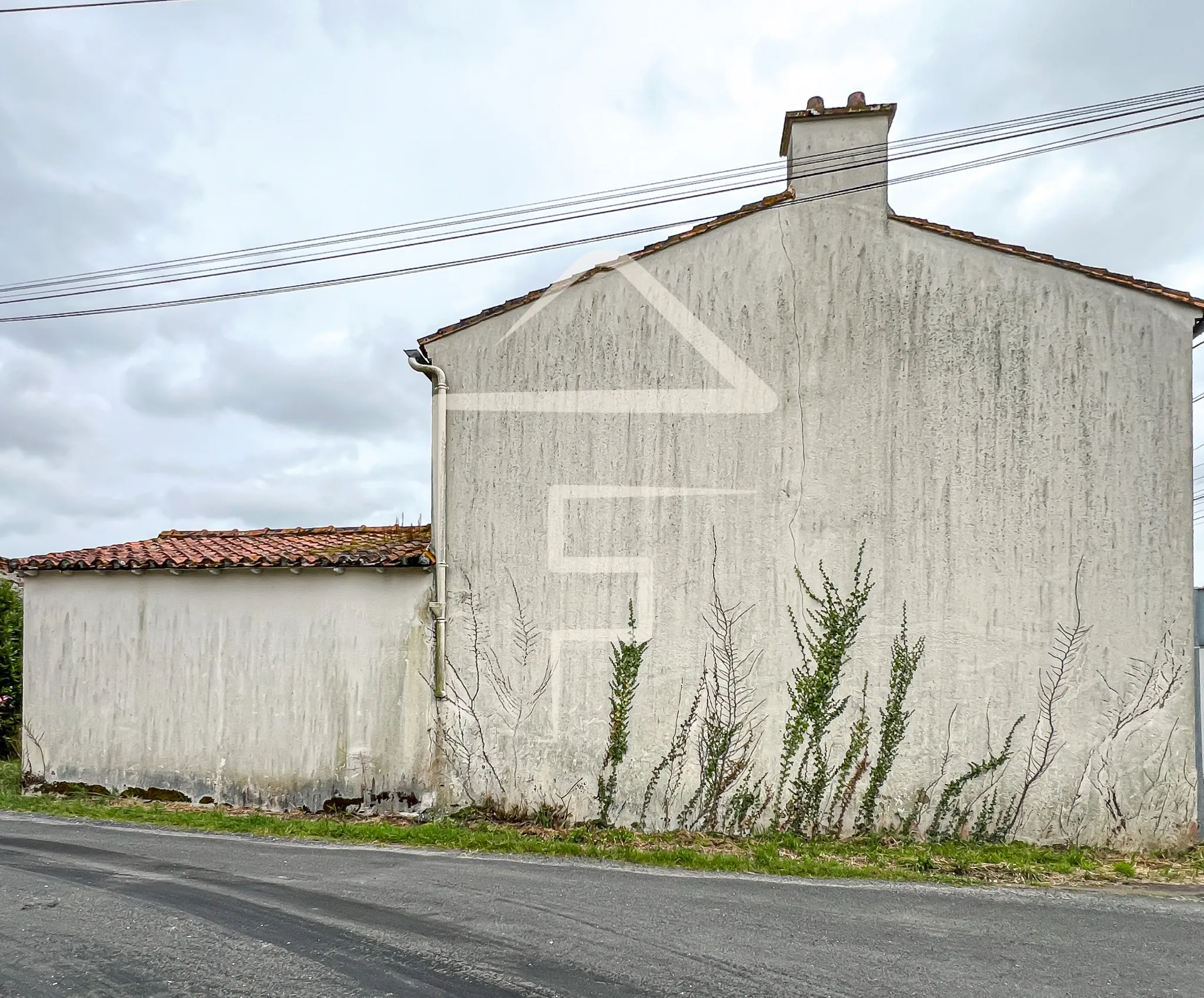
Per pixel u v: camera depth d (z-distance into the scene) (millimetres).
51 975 4383
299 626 9516
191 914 5352
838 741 8453
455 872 6695
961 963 4844
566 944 4969
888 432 8633
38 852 7141
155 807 9398
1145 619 8102
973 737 8266
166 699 9836
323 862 6996
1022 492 8375
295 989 4242
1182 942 5359
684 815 8625
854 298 8781
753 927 5402
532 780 8898
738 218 9023
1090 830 8008
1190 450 8164
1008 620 8312
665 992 4312
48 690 10227
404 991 4227
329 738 9312
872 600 8531
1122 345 8320
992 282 8562
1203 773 7969
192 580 9891
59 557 10430
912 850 7922
